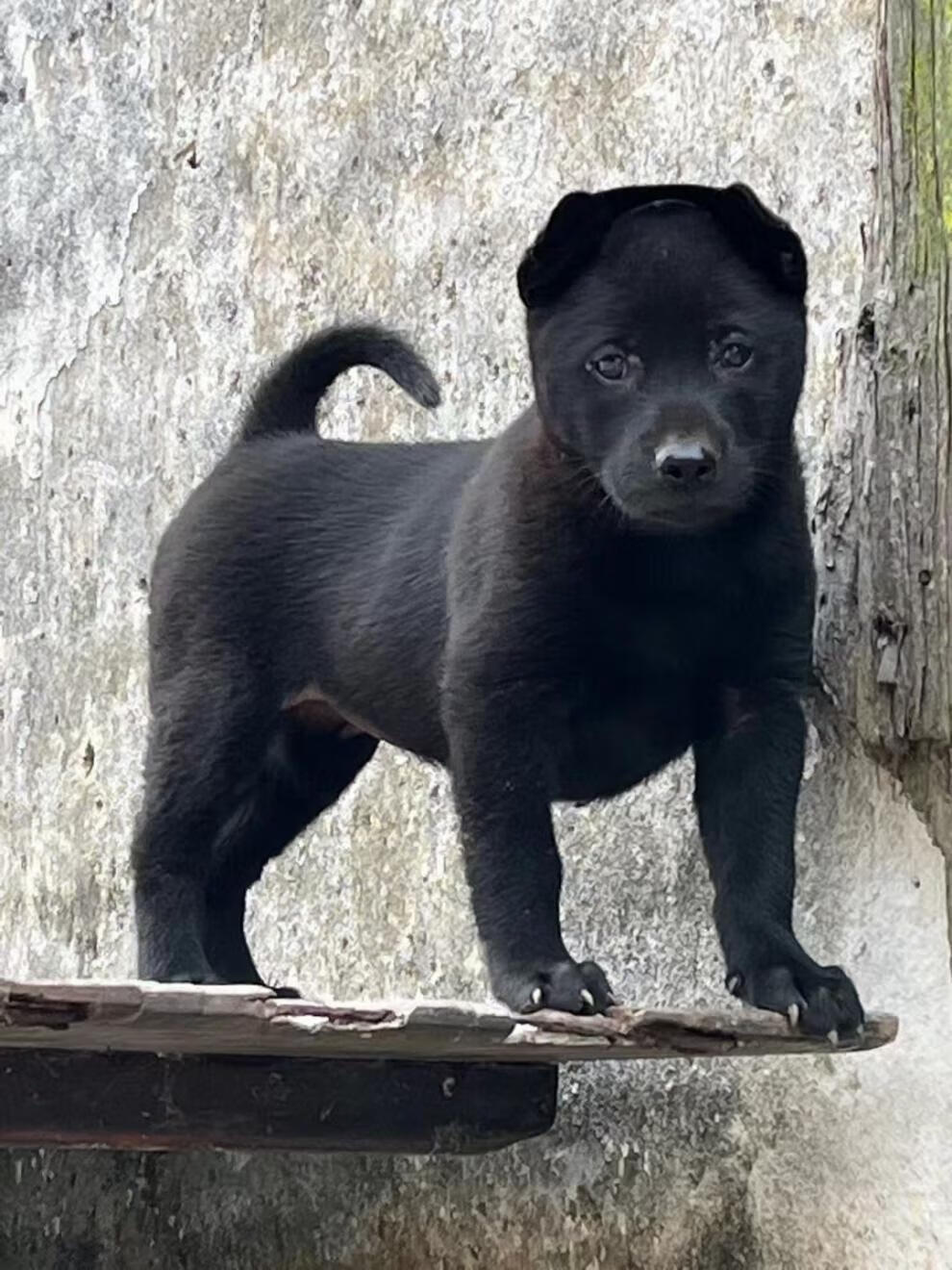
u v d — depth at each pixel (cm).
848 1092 94
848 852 94
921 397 90
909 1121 91
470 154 123
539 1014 82
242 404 141
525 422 95
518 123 120
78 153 162
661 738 94
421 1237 115
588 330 89
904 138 91
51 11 166
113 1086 96
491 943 88
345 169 133
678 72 110
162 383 150
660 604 90
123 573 153
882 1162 92
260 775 108
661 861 104
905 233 91
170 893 106
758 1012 84
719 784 91
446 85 125
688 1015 82
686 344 88
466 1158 112
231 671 106
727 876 90
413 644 98
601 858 108
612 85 114
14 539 167
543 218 117
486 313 120
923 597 89
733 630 90
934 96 90
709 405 87
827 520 96
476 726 90
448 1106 101
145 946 106
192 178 148
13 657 165
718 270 88
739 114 106
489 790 90
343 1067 99
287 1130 98
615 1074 105
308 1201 122
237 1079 97
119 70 157
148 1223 133
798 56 102
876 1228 92
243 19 143
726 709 92
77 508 159
